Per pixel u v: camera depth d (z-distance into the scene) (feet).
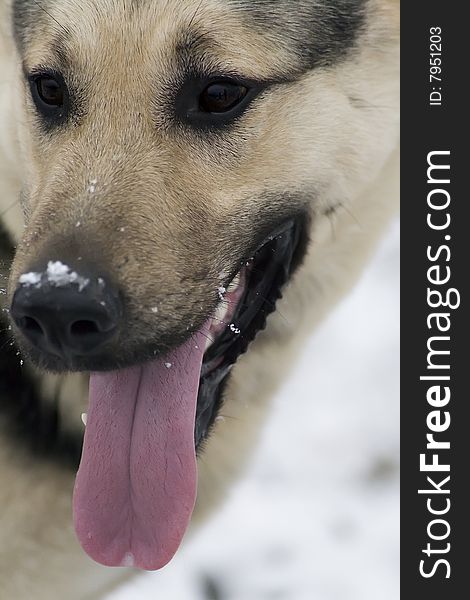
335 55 12.45
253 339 13.19
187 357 11.79
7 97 13.17
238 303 12.82
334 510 23.15
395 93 13.28
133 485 11.63
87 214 10.90
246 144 11.88
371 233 13.83
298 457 25.21
